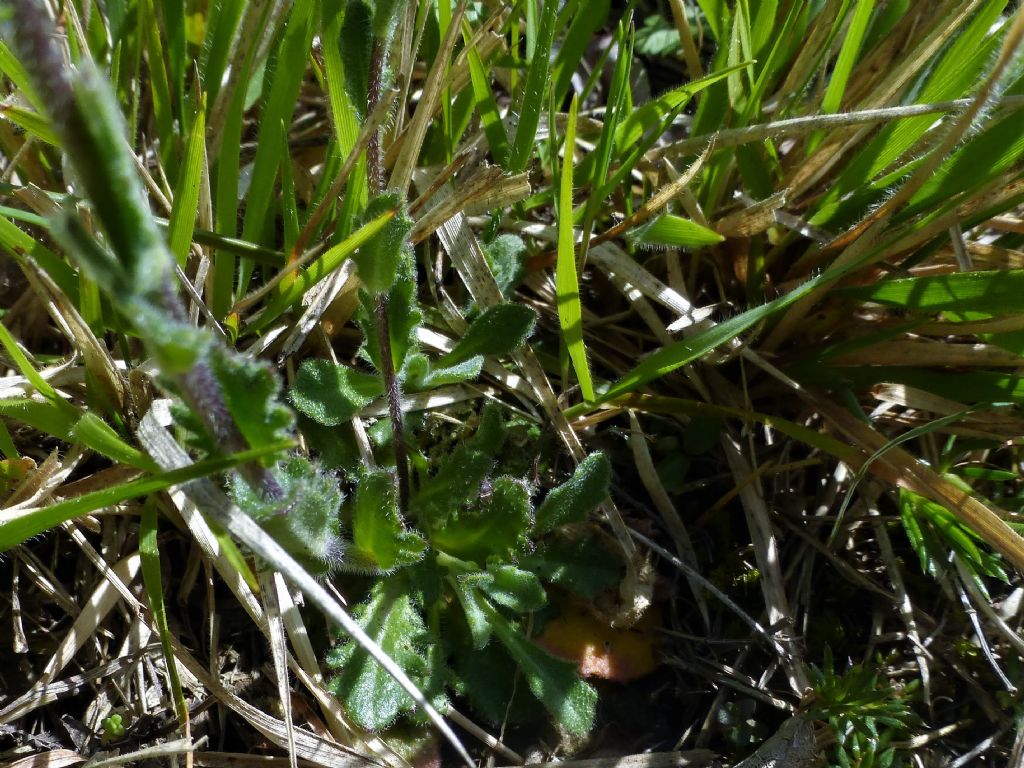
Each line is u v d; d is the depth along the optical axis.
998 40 0.15
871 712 0.14
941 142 0.14
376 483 0.13
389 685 0.13
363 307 0.15
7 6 0.05
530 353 0.16
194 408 0.08
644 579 0.15
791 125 0.15
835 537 0.17
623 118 0.18
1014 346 0.15
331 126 0.16
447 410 0.17
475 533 0.14
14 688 0.14
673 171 0.16
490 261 0.17
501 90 0.21
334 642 0.14
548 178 0.19
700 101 0.17
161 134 0.16
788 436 0.17
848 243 0.16
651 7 0.23
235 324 0.15
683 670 0.16
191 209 0.14
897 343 0.16
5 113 0.13
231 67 0.16
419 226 0.15
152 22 0.15
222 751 0.14
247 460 0.09
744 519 0.17
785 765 0.14
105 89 0.05
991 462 0.18
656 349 0.18
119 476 0.14
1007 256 0.16
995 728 0.15
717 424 0.17
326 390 0.14
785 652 0.15
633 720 0.15
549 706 0.14
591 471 0.15
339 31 0.13
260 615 0.13
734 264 0.18
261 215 0.15
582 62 0.22
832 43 0.17
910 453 0.17
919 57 0.15
